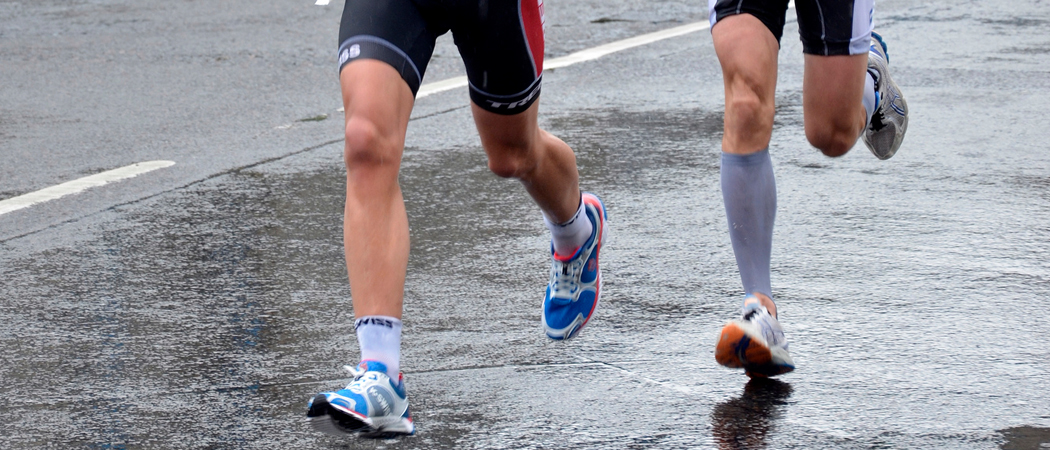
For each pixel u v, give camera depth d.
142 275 9.39
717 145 13.29
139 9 24.36
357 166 5.61
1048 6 22.47
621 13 23.00
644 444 6.25
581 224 7.20
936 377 7.03
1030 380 6.97
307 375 7.37
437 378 7.20
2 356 7.73
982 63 17.23
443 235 10.27
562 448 6.23
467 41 6.10
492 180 12.07
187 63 18.89
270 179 12.34
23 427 6.63
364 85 5.66
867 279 8.84
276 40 20.83
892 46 18.67
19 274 9.43
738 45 7.09
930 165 12.08
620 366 7.35
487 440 6.35
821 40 7.14
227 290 9.02
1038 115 14.11
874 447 6.15
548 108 15.29
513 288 8.91
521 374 7.25
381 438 5.47
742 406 6.70
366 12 5.84
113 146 13.80
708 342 7.74
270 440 6.44
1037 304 8.26
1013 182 11.42
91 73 18.19
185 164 12.96
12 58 19.39
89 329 8.22
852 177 11.73
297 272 9.44
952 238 9.79
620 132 13.95
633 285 8.88
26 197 11.71
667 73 17.44
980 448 6.11
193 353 7.75
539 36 6.27
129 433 6.55
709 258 9.50
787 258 9.36
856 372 7.14
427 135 14.05
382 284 5.48
